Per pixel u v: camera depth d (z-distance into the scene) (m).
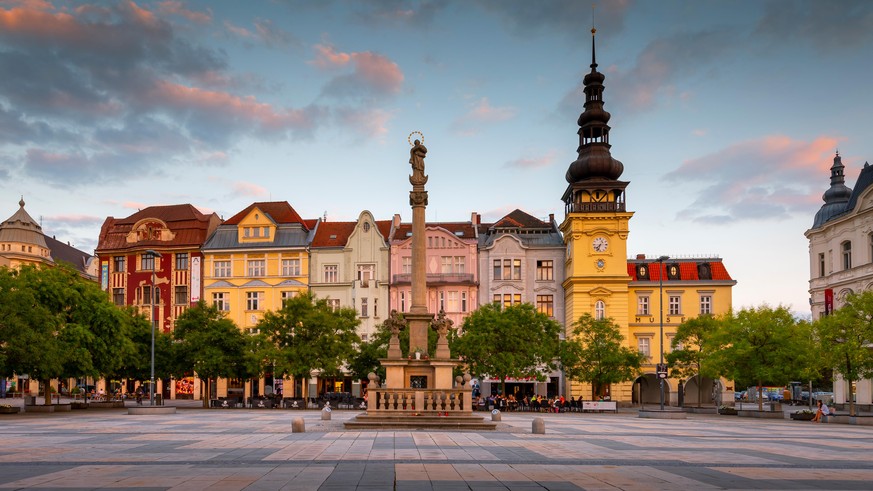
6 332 53.00
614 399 86.19
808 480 19.44
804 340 61.72
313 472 20.17
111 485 17.80
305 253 92.38
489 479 18.95
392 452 25.48
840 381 76.62
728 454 26.41
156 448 27.22
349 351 72.25
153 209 100.12
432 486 17.69
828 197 89.88
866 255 72.50
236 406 72.75
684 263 93.88
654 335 91.19
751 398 121.00
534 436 33.97
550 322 74.19
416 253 42.06
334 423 42.41
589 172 88.50
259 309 92.62
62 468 21.27
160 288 95.00
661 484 18.39
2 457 24.16
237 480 18.59
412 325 41.41
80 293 63.41
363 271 91.19
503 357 68.31
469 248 91.25
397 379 40.03
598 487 17.73
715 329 75.19
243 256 93.56
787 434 38.94
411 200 42.47
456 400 38.72
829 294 78.62
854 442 33.25
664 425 46.53
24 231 116.75
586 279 86.38
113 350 63.50
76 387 93.81
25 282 59.66
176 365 74.75
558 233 94.56
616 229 87.25
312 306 72.75
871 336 55.91
